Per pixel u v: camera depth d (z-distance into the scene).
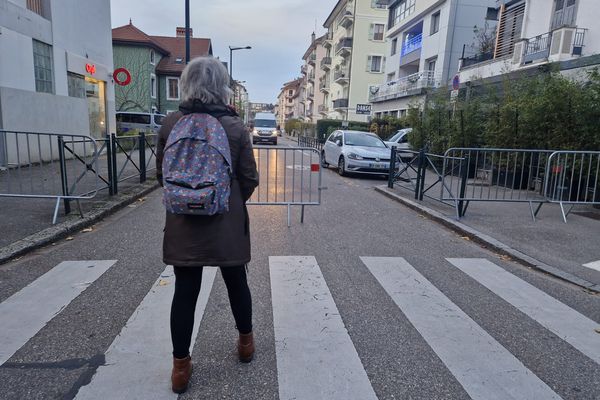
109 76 18.11
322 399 2.54
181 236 2.45
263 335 3.26
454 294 4.18
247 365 2.86
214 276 4.36
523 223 6.97
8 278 4.21
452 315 3.70
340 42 46.56
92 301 3.73
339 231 6.48
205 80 2.50
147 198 8.68
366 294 4.09
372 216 7.67
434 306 3.88
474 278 4.64
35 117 11.80
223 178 2.39
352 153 13.56
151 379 2.67
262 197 9.20
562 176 7.46
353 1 44.31
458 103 14.68
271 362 2.91
